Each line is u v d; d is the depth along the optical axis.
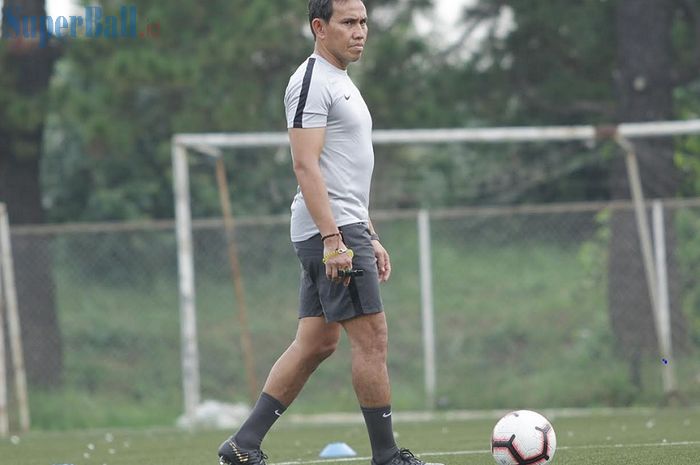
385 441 17.92
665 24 50.53
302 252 17.77
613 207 39.97
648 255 39.72
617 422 32.66
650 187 49.25
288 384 18.20
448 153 74.25
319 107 17.22
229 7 51.94
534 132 39.41
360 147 17.66
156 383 65.38
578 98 55.16
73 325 74.12
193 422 37.69
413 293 73.25
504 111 55.34
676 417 34.06
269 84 54.69
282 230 73.44
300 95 17.25
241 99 50.94
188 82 48.09
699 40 51.44
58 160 87.38
